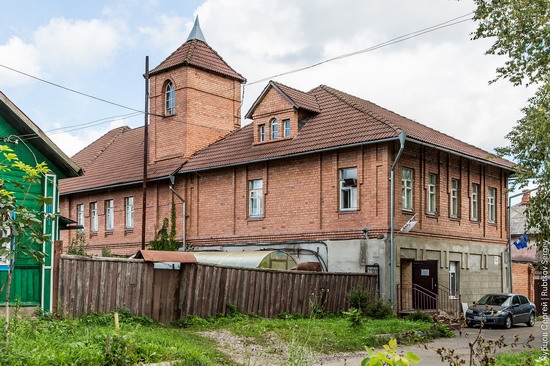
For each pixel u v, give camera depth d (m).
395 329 20.73
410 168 28.34
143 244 30.89
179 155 36.25
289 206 29.91
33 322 13.65
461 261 31.11
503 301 27.91
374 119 28.02
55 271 17.77
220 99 38.16
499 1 17.62
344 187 28.20
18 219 10.17
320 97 33.00
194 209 34.28
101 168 41.88
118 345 11.73
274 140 31.30
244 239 31.56
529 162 18.33
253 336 18.50
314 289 24.44
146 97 31.89
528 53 17.62
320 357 16.17
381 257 26.30
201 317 20.80
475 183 33.16
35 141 19.70
